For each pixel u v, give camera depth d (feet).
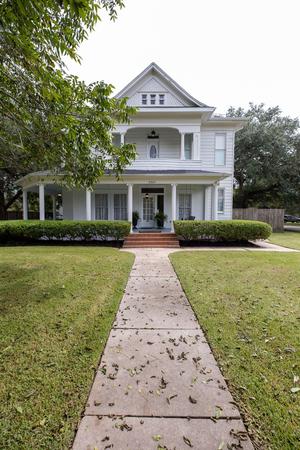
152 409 6.15
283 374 7.52
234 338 9.73
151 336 9.95
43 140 14.82
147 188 48.19
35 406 6.16
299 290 15.51
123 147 15.83
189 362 8.17
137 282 17.48
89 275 18.65
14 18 8.65
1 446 5.10
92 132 14.38
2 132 15.70
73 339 9.57
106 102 13.47
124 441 5.25
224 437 5.37
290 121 74.90
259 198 89.81
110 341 9.54
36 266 20.99
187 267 21.67
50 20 9.14
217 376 7.45
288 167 70.90
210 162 48.75
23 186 47.96
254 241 41.09
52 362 8.04
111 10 12.07
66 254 26.84
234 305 13.10
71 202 47.67
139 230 44.34
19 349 8.77
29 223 36.32
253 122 75.41
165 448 5.08
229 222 36.81
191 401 6.43
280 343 9.34
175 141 49.01
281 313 12.10
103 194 47.52
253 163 72.23
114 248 32.81
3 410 6.02
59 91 12.25
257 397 6.56
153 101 47.80
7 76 11.74
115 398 6.51
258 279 17.90
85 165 15.84
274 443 5.22
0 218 74.74
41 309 12.28
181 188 48.08
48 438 5.30
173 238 37.40
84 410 6.09
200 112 44.57
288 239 45.80
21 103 12.91
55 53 10.77
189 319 11.55
